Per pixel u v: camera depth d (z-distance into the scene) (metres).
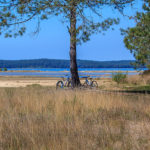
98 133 8.11
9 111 12.20
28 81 53.44
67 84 28.17
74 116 10.84
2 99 15.69
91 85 30.78
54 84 43.50
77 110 12.37
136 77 41.25
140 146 6.89
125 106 13.56
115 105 13.69
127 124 9.48
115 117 11.02
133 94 20.88
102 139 7.34
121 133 8.22
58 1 20.05
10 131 8.41
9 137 7.80
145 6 26.66
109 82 41.97
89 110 12.79
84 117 10.91
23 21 20.05
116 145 7.02
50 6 19.86
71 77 28.50
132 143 7.11
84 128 8.82
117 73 42.12
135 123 9.66
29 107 13.28
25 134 7.82
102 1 21.47
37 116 11.16
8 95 17.61
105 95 16.33
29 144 7.05
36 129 8.47
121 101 14.60
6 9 19.48
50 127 8.75
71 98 14.91
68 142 6.98
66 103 13.55
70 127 8.73
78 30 22.94
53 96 16.19
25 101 14.41
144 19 27.70
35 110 12.66
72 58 28.48
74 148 6.69
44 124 9.23
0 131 8.13
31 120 9.84
